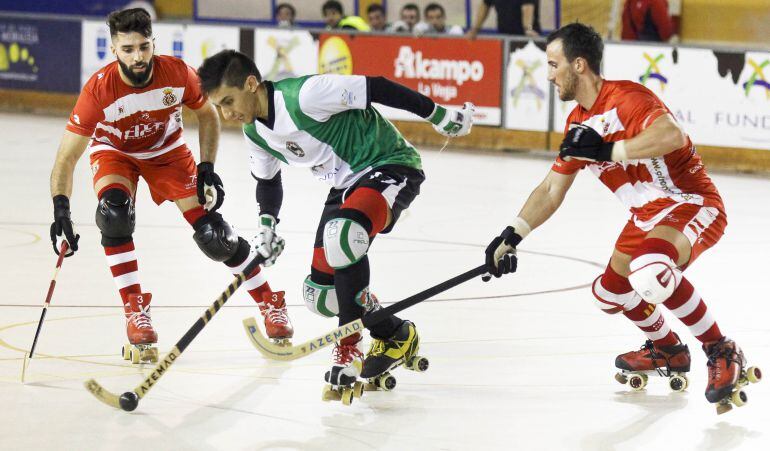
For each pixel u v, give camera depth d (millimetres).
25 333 9734
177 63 9211
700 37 25703
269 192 8797
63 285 11602
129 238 9336
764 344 9680
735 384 7719
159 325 10086
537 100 22797
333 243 7781
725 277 12547
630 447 7160
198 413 7738
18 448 6926
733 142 20672
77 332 9828
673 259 7754
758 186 19438
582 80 7945
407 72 24000
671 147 7574
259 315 10570
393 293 11523
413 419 7676
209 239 9289
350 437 7277
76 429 7328
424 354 9328
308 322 10336
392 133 8297
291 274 12344
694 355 9422
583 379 8680
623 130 7859
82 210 16375
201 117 9430
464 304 11133
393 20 29422
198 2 31719
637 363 8422
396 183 8086
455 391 8344
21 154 21922
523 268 12945
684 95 21016
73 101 28328
